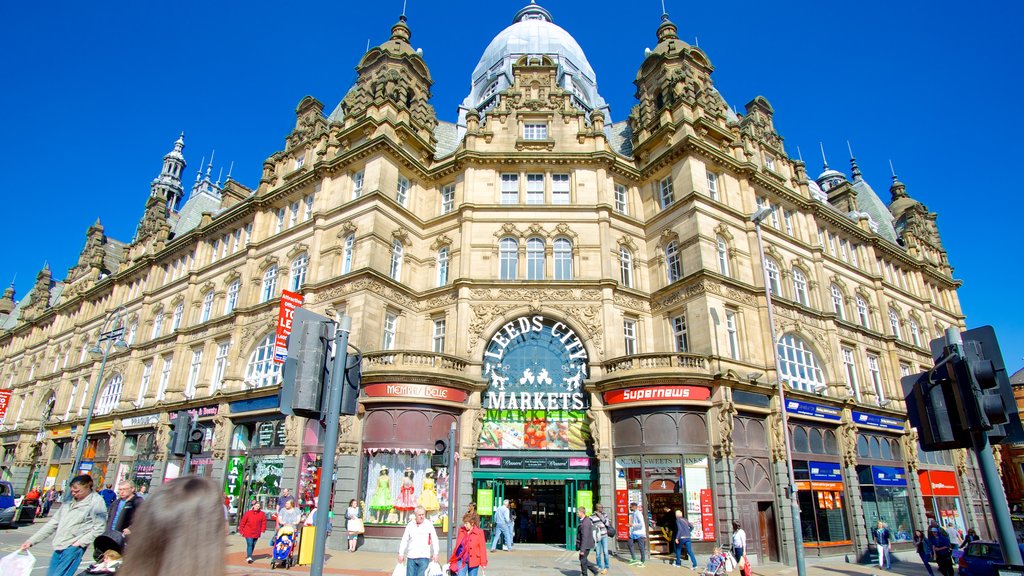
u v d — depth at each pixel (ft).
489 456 84.07
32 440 164.14
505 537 77.97
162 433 114.52
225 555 8.92
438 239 102.78
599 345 90.33
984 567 67.51
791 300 104.63
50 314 188.44
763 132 125.90
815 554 86.48
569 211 101.09
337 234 100.37
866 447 105.81
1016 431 19.66
